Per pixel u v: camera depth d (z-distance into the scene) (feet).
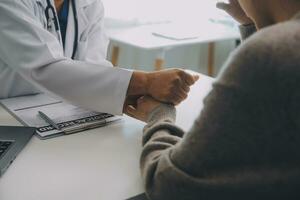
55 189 2.29
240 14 3.02
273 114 1.60
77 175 2.47
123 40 8.46
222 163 1.77
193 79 3.36
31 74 3.50
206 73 11.79
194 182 1.84
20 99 3.94
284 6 1.84
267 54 1.57
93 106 3.42
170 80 3.16
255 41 1.63
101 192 2.29
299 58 1.53
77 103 3.44
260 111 1.62
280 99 1.57
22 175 2.44
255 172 1.72
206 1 10.77
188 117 3.50
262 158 1.69
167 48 8.50
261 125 1.63
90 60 4.56
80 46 4.65
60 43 4.16
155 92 3.17
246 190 1.75
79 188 2.32
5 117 3.45
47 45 3.48
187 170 1.87
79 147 2.89
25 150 2.79
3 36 3.59
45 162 2.63
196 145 1.82
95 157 2.74
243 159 1.72
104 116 3.46
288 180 1.68
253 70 1.60
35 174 2.46
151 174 2.10
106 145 2.95
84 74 3.35
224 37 9.37
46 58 3.42
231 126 1.70
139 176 2.49
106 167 2.60
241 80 1.64
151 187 2.09
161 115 2.91
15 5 3.58
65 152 2.80
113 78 3.32
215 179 1.79
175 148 2.01
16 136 2.96
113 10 9.59
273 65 1.56
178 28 9.97
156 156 2.19
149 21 10.32
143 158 2.34
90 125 3.24
